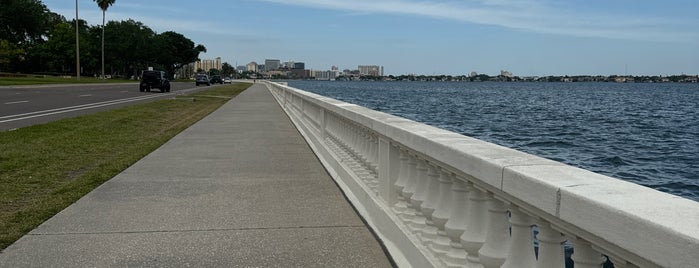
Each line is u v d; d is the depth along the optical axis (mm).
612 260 2309
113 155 11977
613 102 87625
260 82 119625
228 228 6250
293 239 5859
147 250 5465
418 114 54938
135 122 20141
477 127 41281
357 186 7297
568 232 2572
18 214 6812
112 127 18094
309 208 7188
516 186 2922
